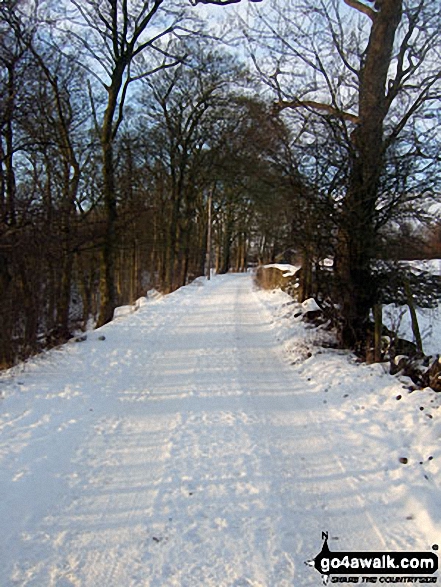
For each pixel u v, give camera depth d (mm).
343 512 3854
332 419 5902
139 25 12867
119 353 9273
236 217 48062
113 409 6172
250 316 15281
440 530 3535
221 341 10922
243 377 7836
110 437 5254
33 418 5637
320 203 8656
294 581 3066
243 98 20594
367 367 7508
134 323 12922
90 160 16359
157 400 6574
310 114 8672
